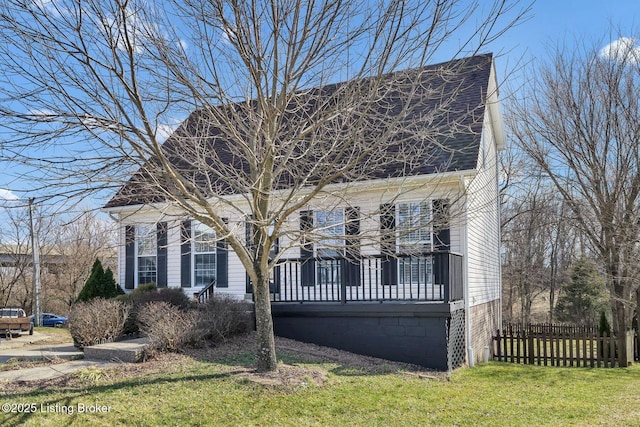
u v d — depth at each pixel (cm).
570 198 1490
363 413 666
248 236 1079
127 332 1126
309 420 629
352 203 1166
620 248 1313
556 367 1247
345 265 1089
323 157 716
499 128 1714
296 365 864
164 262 1491
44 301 3366
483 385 899
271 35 702
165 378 751
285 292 1166
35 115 589
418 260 1062
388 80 718
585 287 2417
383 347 1044
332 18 653
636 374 1140
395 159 781
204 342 972
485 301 1435
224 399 671
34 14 566
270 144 678
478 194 1317
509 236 2856
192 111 790
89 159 638
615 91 1352
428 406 718
